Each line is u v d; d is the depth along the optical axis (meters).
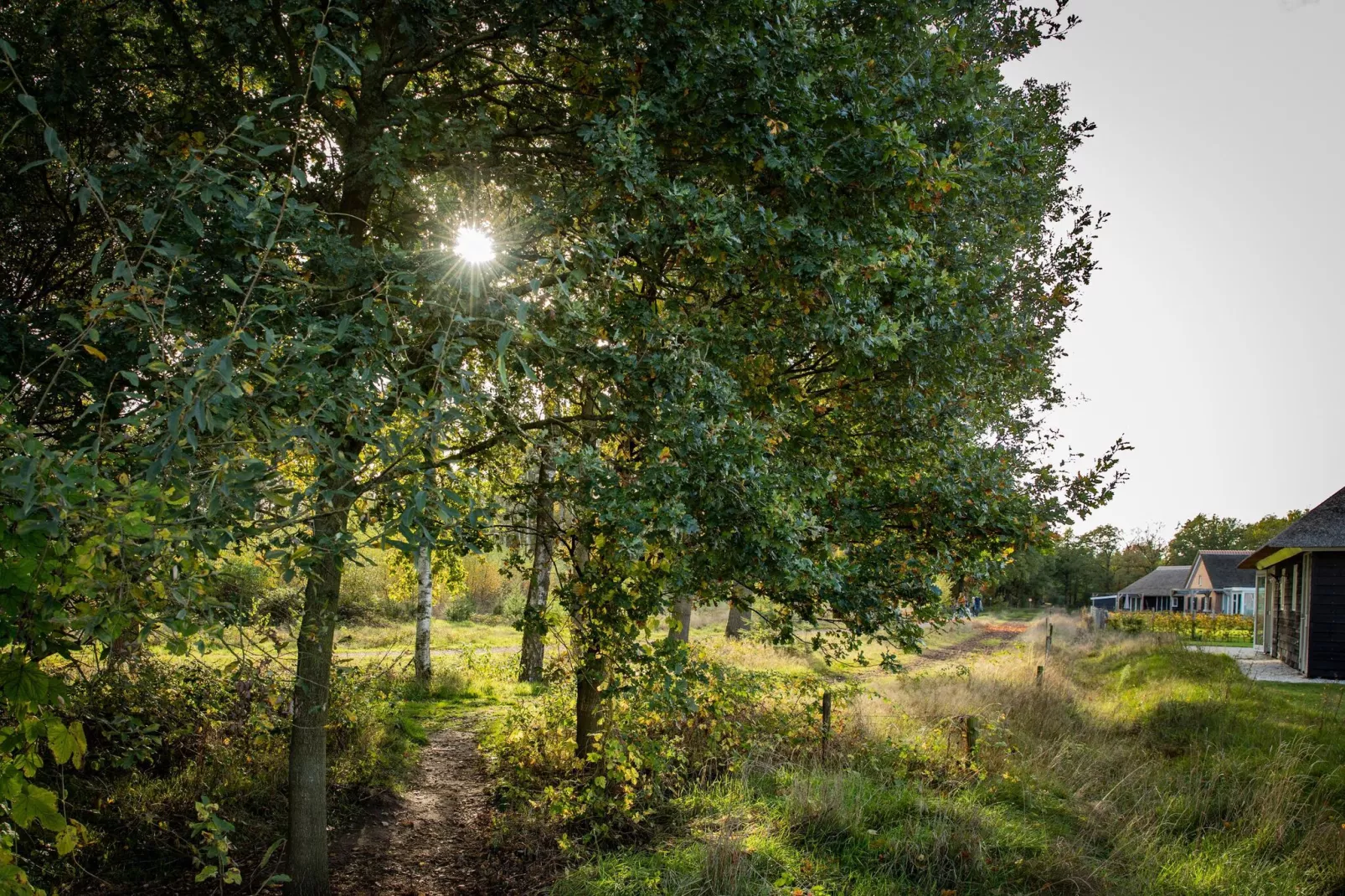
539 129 6.18
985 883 6.25
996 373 8.41
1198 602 58.50
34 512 2.34
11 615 2.39
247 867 6.34
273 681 5.99
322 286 4.14
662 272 5.97
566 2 5.17
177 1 5.66
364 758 9.05
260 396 3.05
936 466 7.15
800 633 14.25
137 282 2.84
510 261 4.67
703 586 5.91
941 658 21.05
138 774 6.85
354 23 4.56
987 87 6.34
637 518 4.61
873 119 5.15
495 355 4.53
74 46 5.02
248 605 4.14
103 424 2.83
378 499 4.18
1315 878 6.60
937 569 6.98
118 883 5.85
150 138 5.20
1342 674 16.88
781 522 5.03
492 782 9.26
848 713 10.18
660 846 6.97
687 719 8.14
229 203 3.52
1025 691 12.57
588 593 6.44
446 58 5.68
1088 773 8.98
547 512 6.85
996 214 8.41
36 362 3.84
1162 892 6.25
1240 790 8.27
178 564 2.73
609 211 5.13
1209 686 13.12
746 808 7.51
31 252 5.01
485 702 14.15
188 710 7.36
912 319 5.60
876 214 5.49
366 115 5.54
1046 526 7.00
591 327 4.85
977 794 8.06
